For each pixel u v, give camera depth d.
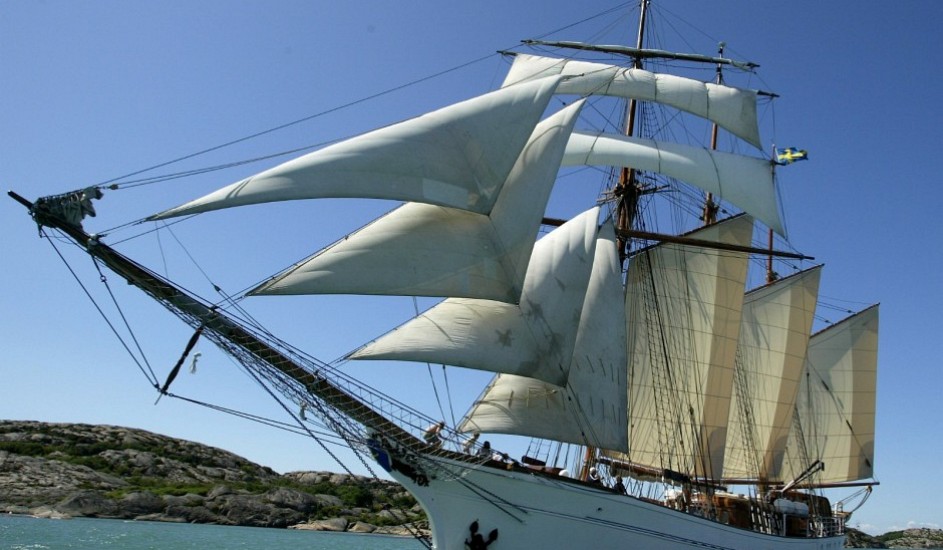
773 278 59.12
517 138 23.44
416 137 22.22
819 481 55.19
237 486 95.94
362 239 22.58
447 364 24.17
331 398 22.27
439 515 23.91
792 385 51.62
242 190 19.61
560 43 46.97
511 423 27.44
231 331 20.97
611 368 30.78
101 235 19.42
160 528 66.75
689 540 28.88
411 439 23.38
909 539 196.50
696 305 46.91
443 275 22.52
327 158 20.78
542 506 24.69
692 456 43.06
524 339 25.61
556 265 27.58
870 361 55.22
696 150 45.94
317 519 86.81
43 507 74.44
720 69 49.09
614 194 45.97
